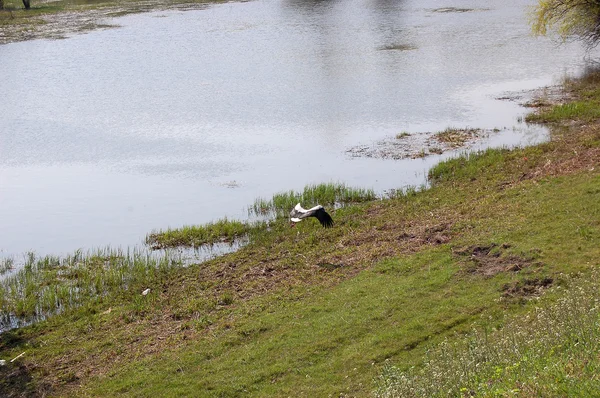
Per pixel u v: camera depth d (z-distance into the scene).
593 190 18.95
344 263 18.30
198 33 61.84
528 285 14.98
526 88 37.34
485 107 34.44
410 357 13.38
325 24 63.91
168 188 26.80
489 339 12.83
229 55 52.03
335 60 48.19
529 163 23.69
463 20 61.31
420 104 36.03
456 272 16.23
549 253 15.98
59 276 19.67
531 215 18.33
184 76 45.94
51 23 70.38
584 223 17.09
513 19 59.81
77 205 25.64
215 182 27.09
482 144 28.53
